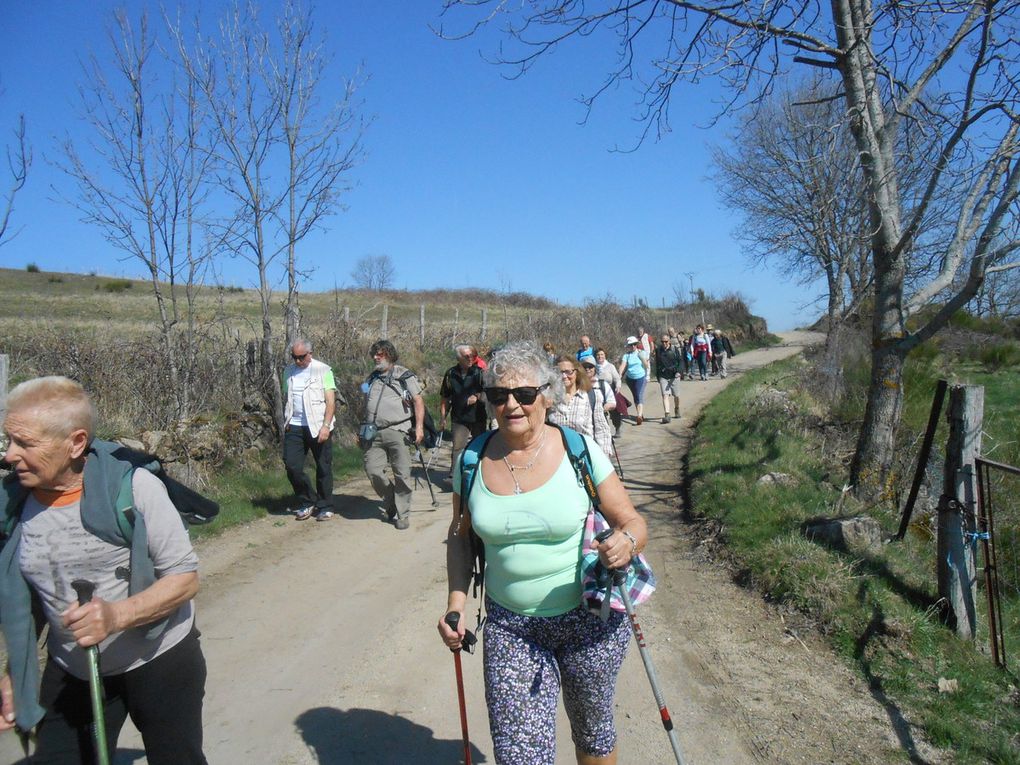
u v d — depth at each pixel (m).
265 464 9.94
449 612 2.95
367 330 16.75
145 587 2.54
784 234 18.31
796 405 12.63
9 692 2.55
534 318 26.25
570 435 2.89
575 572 2.77
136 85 10.01
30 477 2.41
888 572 5.77
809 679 4.59
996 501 7.55
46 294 32.53
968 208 7.16
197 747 2.75
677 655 4.89
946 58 6.79
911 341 7.21
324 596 5.93
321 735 3.94
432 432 8.77
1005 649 5.15
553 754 2.71
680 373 23.97
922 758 3.84
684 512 8.29
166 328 10.10
